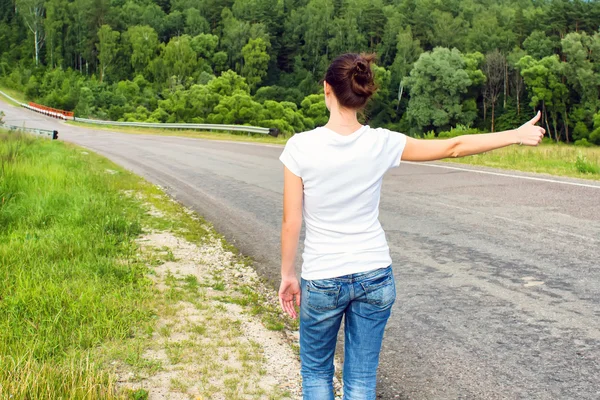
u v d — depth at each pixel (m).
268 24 152.62
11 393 3.82
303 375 2.90
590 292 5.87
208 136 38.34
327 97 2.70
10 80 132.00
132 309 5.59
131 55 144.12
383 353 4.81
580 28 104.50
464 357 4.64
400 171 15.27
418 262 7.22
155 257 7.71
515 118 93.00
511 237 8.12
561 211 9.55
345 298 2.66
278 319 5.68
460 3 166.00
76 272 6.63
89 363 4.43
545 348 4.70
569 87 86.38
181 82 128.38
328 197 2.62
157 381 4.29
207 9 170.75
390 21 142.50
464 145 2.73
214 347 4.91
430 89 92.44
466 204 10.55
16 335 4.81
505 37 118.56
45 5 151.38
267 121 89.31
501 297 5.87
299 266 7.46
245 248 8.45
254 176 16.53
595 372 4.27
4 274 6.36
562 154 18.89
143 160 22.61
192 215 10.98
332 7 154.88
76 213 9.55
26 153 18.33
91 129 56.34
